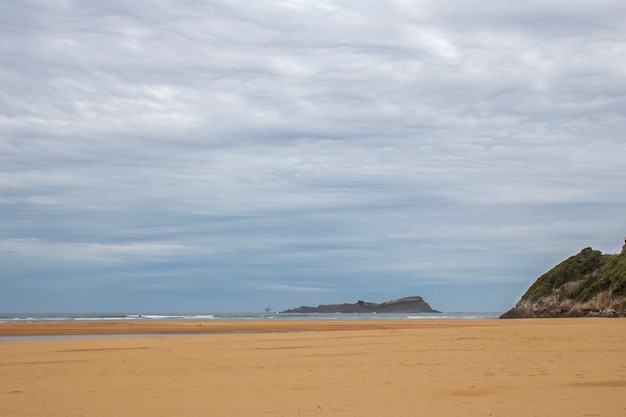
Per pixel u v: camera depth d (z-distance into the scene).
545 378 13.88
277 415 9.99
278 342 28.16
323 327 51.94
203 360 19.72
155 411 10.44
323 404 10.97
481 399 11.19
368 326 53.28
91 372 16.50
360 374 15.32
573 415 9.52
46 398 11.96
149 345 26.77
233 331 45.19
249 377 15.05
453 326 48.56
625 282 77.62
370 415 9.87
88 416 10.06
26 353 22.81
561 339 26.95
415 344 25.41
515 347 22.86
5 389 13.26
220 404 11.09
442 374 15.01
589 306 82.56
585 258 93.94
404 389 12.61
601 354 19.72
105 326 55.06
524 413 9.74
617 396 11.30
